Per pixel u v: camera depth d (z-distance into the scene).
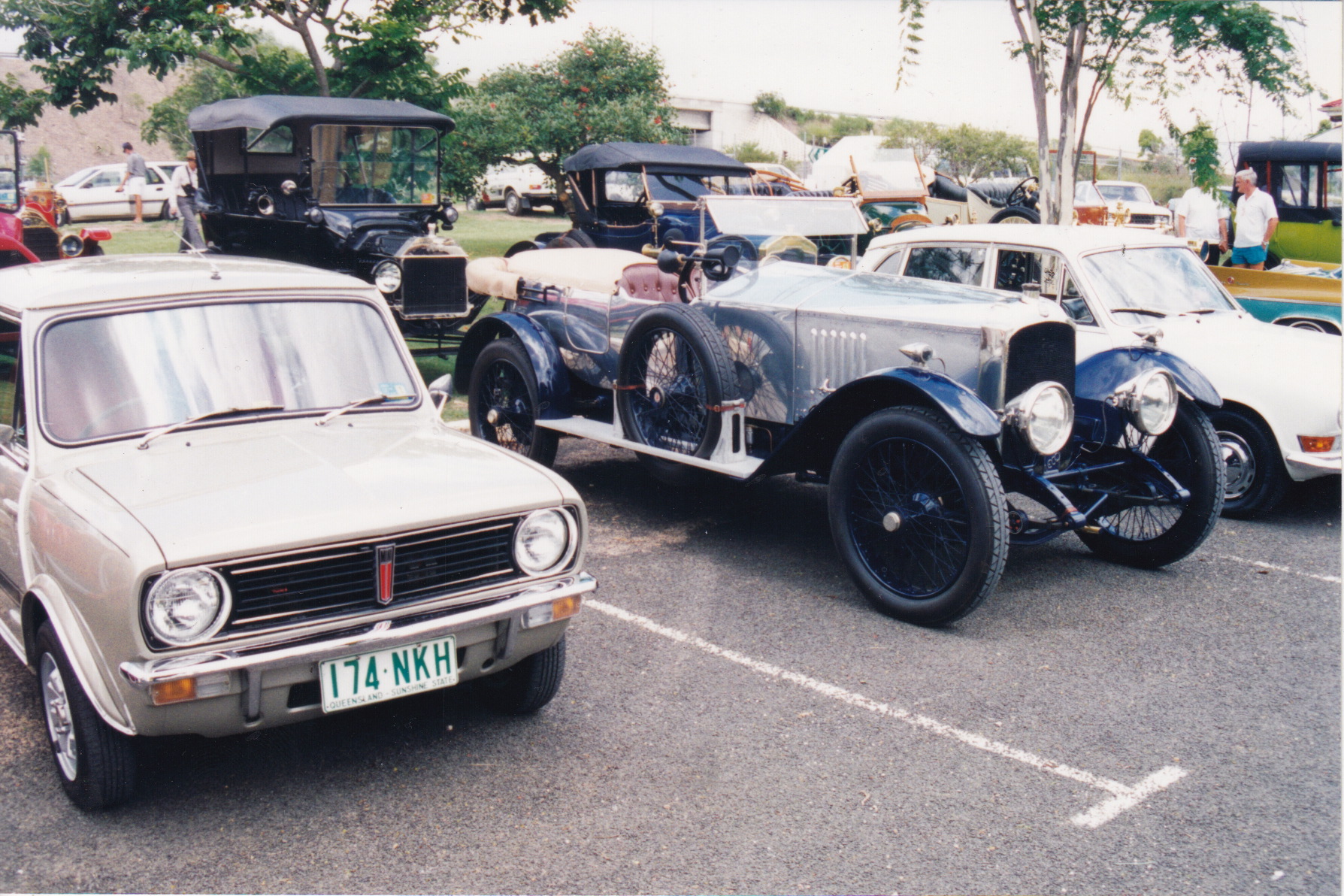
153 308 3.87
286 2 15.15
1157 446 5.83
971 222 18.59
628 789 3.53
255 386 3.87
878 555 5.20
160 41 14.35
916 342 5.22
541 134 16.67
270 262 4.58
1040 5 10.55
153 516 3.05
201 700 2.98
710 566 5.76
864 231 8.44
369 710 4.12
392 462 3.59
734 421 5.78
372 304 4.32
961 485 4.64
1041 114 11.01
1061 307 6.57
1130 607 5.25
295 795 3.47
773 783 3.58
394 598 3.27
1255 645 4.78
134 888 2.98
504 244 19.33
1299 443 6.46
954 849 3.21
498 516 3.44
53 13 15.25
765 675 4.42
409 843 3.22
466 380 7.75
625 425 6.30
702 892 2.99
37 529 3.37
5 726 3.91
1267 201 11.08
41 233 11.52
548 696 3.95
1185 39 9.66
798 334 5.77
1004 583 5.59
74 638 3.11
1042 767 3.70
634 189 13.04
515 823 3.33
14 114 15.82
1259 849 3.23
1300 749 3.84
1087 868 3.13
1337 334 8.58
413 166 10.77
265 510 3.15
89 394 3.63
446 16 16.41
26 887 2.97
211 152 11.35
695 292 6.65
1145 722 4.04
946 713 4.09
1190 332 6.70
